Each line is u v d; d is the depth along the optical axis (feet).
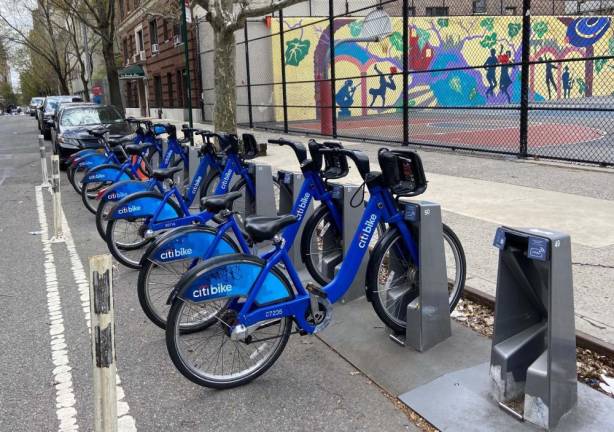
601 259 16.46
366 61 85.20
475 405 10.43
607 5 83.35
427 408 10.57
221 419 10.73
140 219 18.95
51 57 156.76
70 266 20.65
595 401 10.07
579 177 28.32
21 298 17.49
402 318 13.25
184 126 28.32
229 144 20.44
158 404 11.31
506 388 10.20
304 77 82.33
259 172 19.88
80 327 15.21
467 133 56.08
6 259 21.76
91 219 28.32
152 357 13.32
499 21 89.10
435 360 12.16
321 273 16.22
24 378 12.53
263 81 81.87
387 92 87.30
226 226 14.08
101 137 31.68
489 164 33.76
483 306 14.55
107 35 78.02
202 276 11.05
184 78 92.73
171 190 18.70
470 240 19.15
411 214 12.37
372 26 76.18
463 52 89.56
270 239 11.58
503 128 60.08
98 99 129.90
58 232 24.36
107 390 8.04
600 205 22.57
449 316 12.89
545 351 9.88
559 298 9.26
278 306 11.59
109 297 7.92
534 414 9.61
